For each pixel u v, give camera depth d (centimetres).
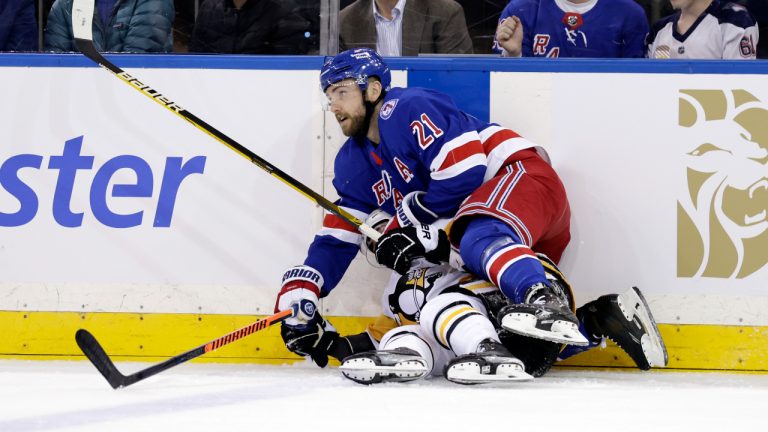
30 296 1293
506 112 1277
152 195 1288
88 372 1134
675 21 1444
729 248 1246
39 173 1298
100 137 1296
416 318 1153
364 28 1430
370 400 863
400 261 1113
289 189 1278
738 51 1430
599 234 1261
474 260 1090
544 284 1038
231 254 1283
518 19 1431
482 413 783
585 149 1262
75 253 1291
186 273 1284
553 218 1173
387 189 1226
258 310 1280
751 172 1245
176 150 1290
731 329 1245
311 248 1241
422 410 799
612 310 1176
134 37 1451
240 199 1282
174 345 1285
